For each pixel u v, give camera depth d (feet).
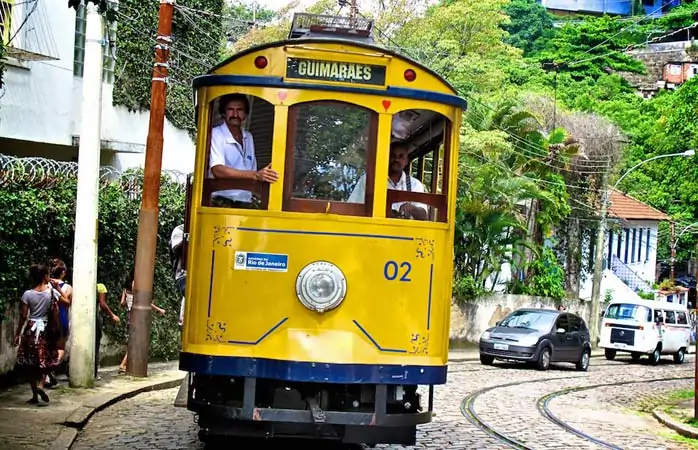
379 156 30.53
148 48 80.43
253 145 30.86
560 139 123.65
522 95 139.23
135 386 53.67
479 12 130.82
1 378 48.93
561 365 103.04
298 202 30.32
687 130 92.99
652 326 116.78
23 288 50.72
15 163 51.85
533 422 51.29
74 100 70.54
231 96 30.86
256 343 29.91
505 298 120.67
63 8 68.33
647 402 68.90
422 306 30.68
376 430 30.32
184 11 82.07
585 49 219.20
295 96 30.37
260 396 30.40
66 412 42.98
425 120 31.40
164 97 57.31
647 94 215.72
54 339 44.91
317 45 30.48
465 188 108.99
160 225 69.92
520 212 122.83
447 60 126.41
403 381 30.09
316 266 30.04
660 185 182.19
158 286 70.90
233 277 30.12
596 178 137.59
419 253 30.73
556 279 131.54
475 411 54.19
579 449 42.91
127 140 79.30
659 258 201.67
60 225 54.08
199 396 31.19
